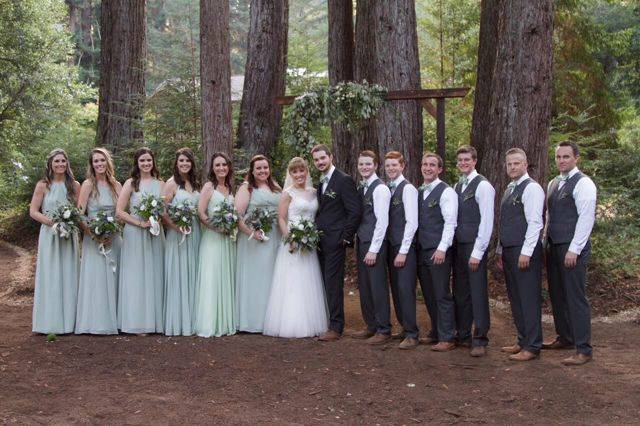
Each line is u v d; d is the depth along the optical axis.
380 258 6.84
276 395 5.42
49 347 6.73
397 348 6.71
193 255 7.34
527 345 6.29
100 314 7.21
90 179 7.29
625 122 18.31
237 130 14.16
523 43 9.40
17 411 4.96
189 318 7.26
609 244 10.02
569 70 15.98
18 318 8.36
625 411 4.98
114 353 6.53
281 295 7.23
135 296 7.20
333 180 7.13
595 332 7.64
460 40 16.80
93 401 5.21
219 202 7.24
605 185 12.05
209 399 5.31
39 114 22.27
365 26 11.91
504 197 6.45
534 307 6.23
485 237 6.35
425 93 9.13
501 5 9.77
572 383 5.57
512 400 5.24
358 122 9.82
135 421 4.82
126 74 14.56
